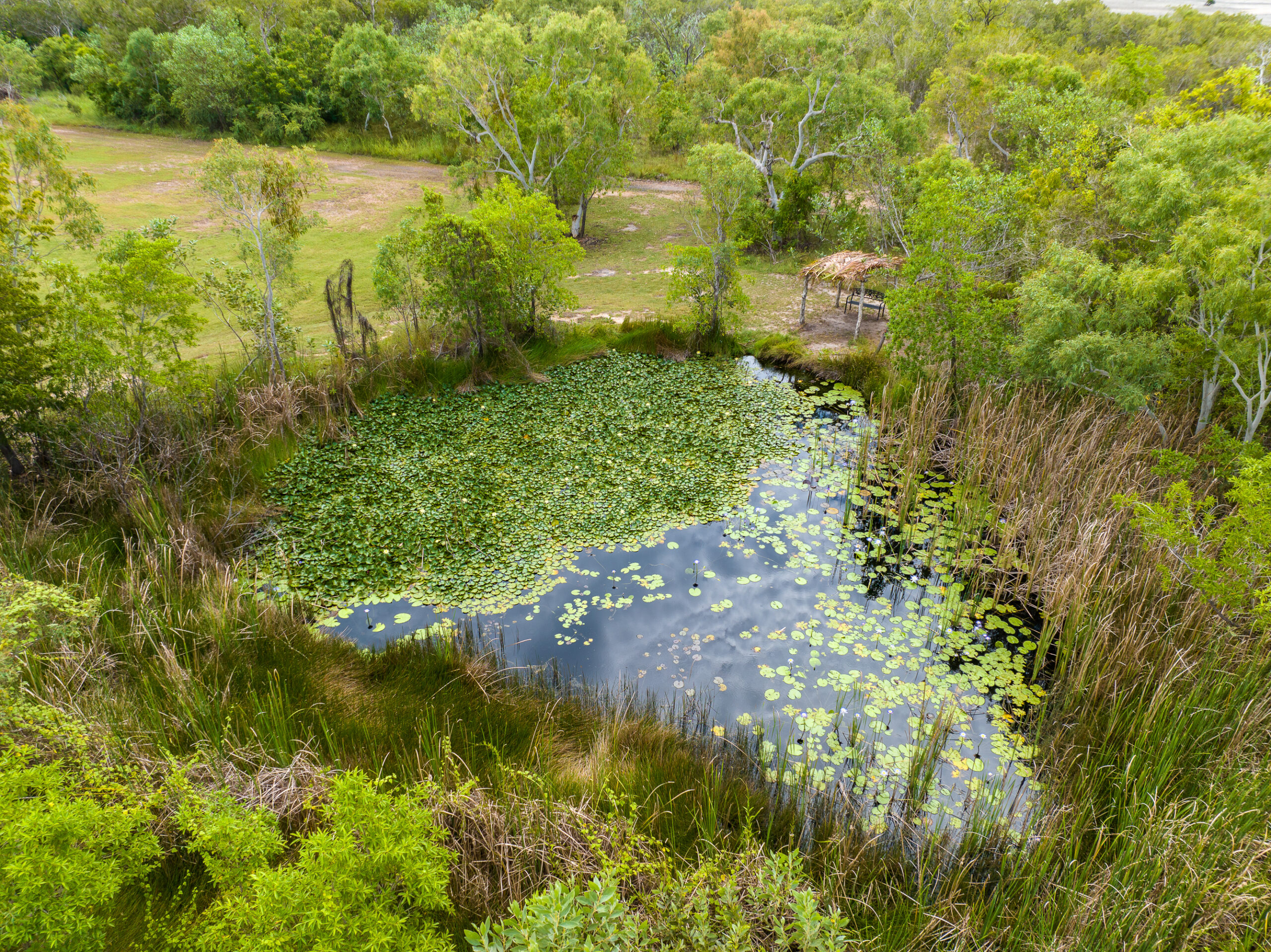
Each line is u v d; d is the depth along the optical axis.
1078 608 8.45
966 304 13.34
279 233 14.41
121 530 9.92
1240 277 9.34
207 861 4.84
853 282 17.69
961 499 11.61
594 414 14.54
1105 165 15.33
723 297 17.16
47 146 11.95
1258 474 7.82
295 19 46.06
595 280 22.33
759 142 27.48
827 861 5.81
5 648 6.36
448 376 15.54
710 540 11.08
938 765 7.30
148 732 6.55
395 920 4.14
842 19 46.44
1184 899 5.23
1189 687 7.43
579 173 25.58
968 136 24.70
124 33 44.97
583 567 10.38
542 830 5.74
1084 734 7.33
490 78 24.39
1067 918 5.25
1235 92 17.11
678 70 41.09
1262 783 6.22
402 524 11.09
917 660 8.79
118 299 10.65
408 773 6.51
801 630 9.29
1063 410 12.72
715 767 6.99
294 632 8.55
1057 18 47.25
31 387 10.20
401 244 15.91
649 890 5.37
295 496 11.66
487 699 7.76
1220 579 7.79
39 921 4.12
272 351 13.76
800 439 13.84
